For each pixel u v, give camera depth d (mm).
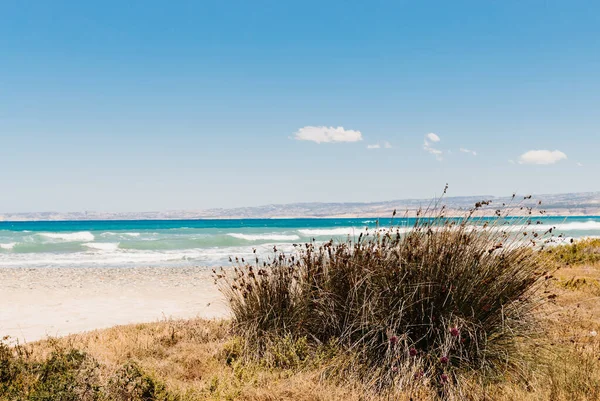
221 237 35000
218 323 6961
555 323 5973
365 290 4828
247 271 6391
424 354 4426
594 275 10086
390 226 5215
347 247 5555
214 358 5262
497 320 4590
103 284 13836
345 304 5125
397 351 4395
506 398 3955
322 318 5320
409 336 4598
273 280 5648
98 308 10070
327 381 4371
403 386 4180
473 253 4715
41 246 30953
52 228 83312
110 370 4652
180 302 10859
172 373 4797
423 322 4586
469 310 4539
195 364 5102
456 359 4398
